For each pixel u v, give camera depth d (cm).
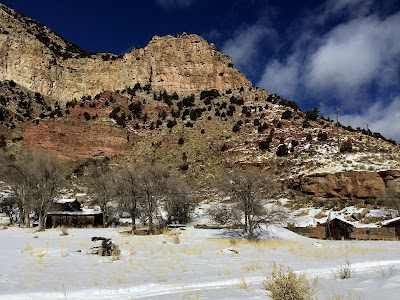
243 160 7044
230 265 1622
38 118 9556
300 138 7725
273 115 9338
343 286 914
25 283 1143
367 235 3625
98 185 5191
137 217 4822
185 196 4684
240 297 828
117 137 8906
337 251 2223
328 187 5328
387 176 5097
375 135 8862
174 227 4241
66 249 2048
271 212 3416
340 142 7181
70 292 1023
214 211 3706
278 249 2416
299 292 732
